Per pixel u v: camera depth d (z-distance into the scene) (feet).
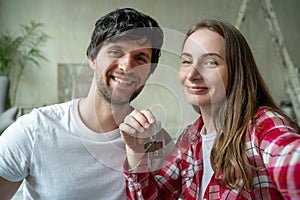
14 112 9.87
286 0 15.83
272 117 2.15
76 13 15.05
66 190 2.69
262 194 2.16
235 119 2.29
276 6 15.80
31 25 14.82
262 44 15.34
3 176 2.66
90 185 2.70
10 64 14.65
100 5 15.14
